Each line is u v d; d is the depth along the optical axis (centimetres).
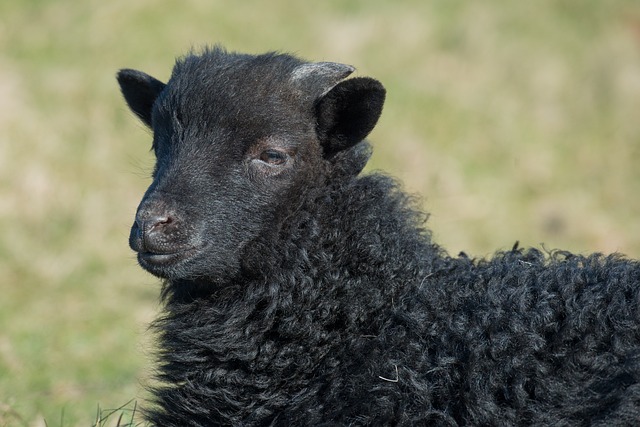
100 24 2700
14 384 1349
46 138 2217
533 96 2725
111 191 2098
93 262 1897
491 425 812
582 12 3191
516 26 3066
